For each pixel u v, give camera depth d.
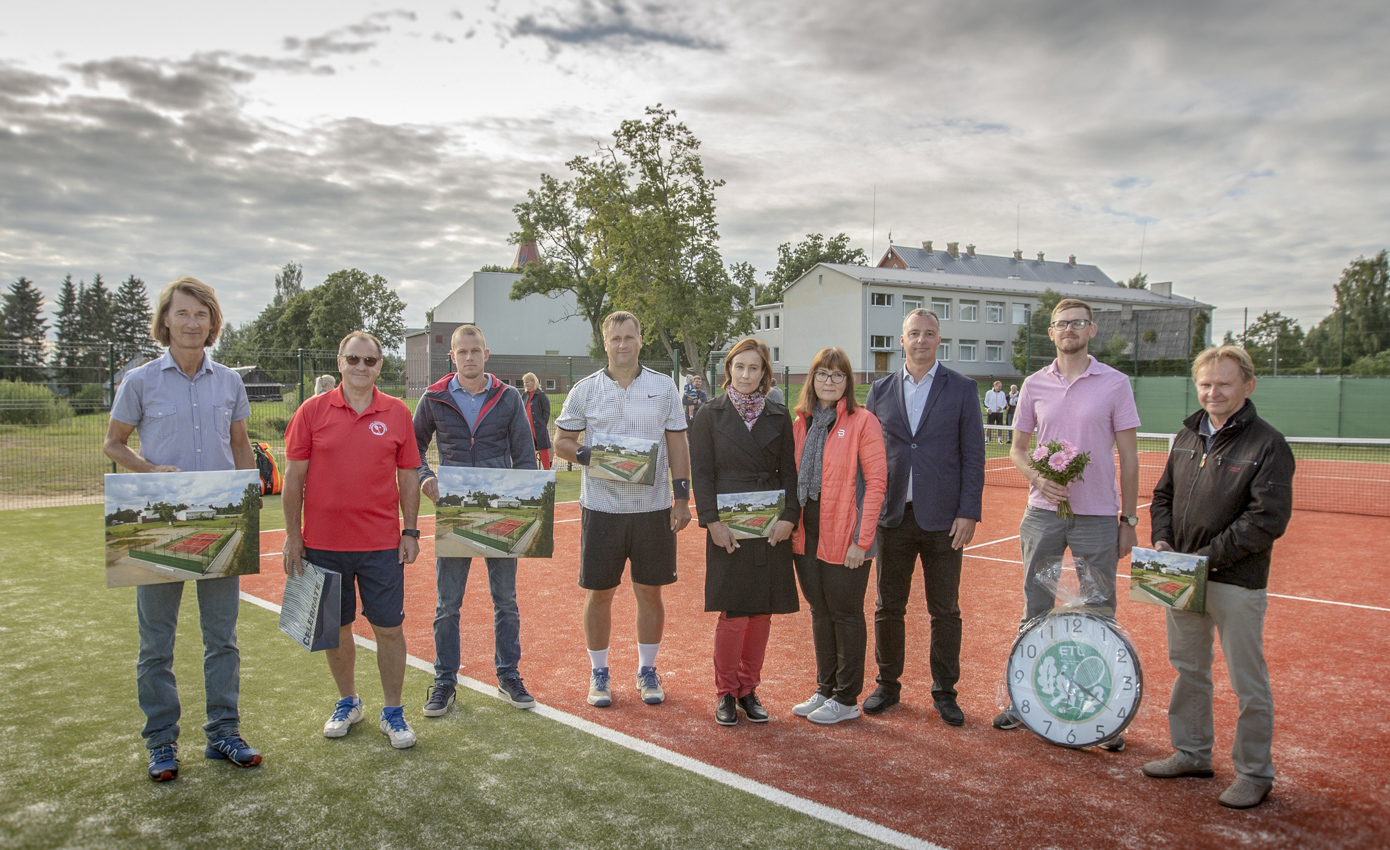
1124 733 3.86
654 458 3.96
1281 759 3.53
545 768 3.38
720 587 3.90
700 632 5.57
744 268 52.00
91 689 4.25
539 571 7.48
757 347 4.10
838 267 46.31
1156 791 3.23
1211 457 3.29
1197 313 27.08
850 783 3.28
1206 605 3.24
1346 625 5.71
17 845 2.72
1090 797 3.17
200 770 3.32
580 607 6.21
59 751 3.49
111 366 13.99
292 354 15.90
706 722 3.95
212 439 3.40
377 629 3.63
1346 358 23.64
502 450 4.39
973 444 4.01
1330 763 3.49
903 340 4.19
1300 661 4.92
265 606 6.03
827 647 4.05
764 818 2.97
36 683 4.34
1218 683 4.53
